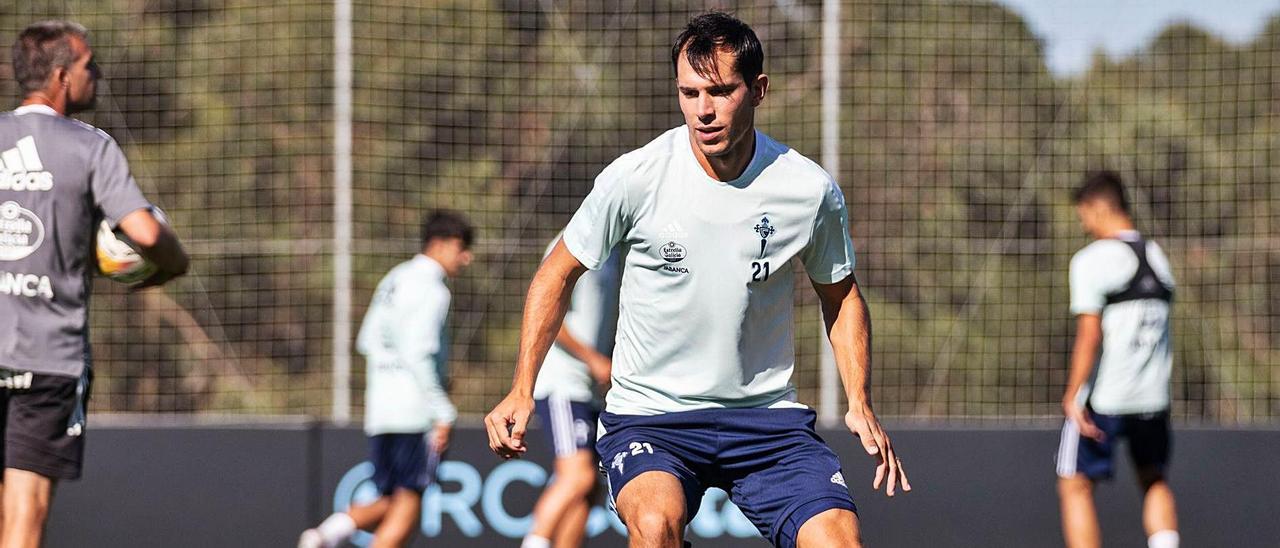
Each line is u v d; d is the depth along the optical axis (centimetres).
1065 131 4688
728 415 1418
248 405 4647
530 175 4769
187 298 4709
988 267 4531
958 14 4638
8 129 1692
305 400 4691
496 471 2648
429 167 4778
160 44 4603
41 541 1678
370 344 2541
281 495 2644
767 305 1397
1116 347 2445
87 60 1758
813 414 1456
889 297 4512
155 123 4750
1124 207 2512
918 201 4319
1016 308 4331
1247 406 4509
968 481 2666
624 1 4659
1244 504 2656
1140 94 4788
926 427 2677
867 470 2670
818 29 4528
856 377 1403
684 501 1365
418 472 2489
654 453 1409
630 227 1390
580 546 2389
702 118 1305
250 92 4828
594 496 2403
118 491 2623
